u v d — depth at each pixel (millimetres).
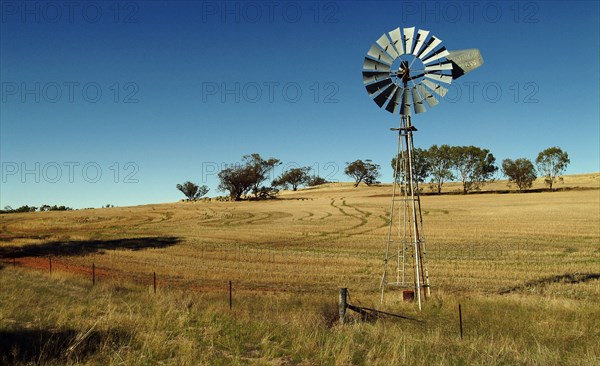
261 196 135875
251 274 27422
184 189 154750
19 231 66875
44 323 11484
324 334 11242
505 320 14656
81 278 23391
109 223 75188
